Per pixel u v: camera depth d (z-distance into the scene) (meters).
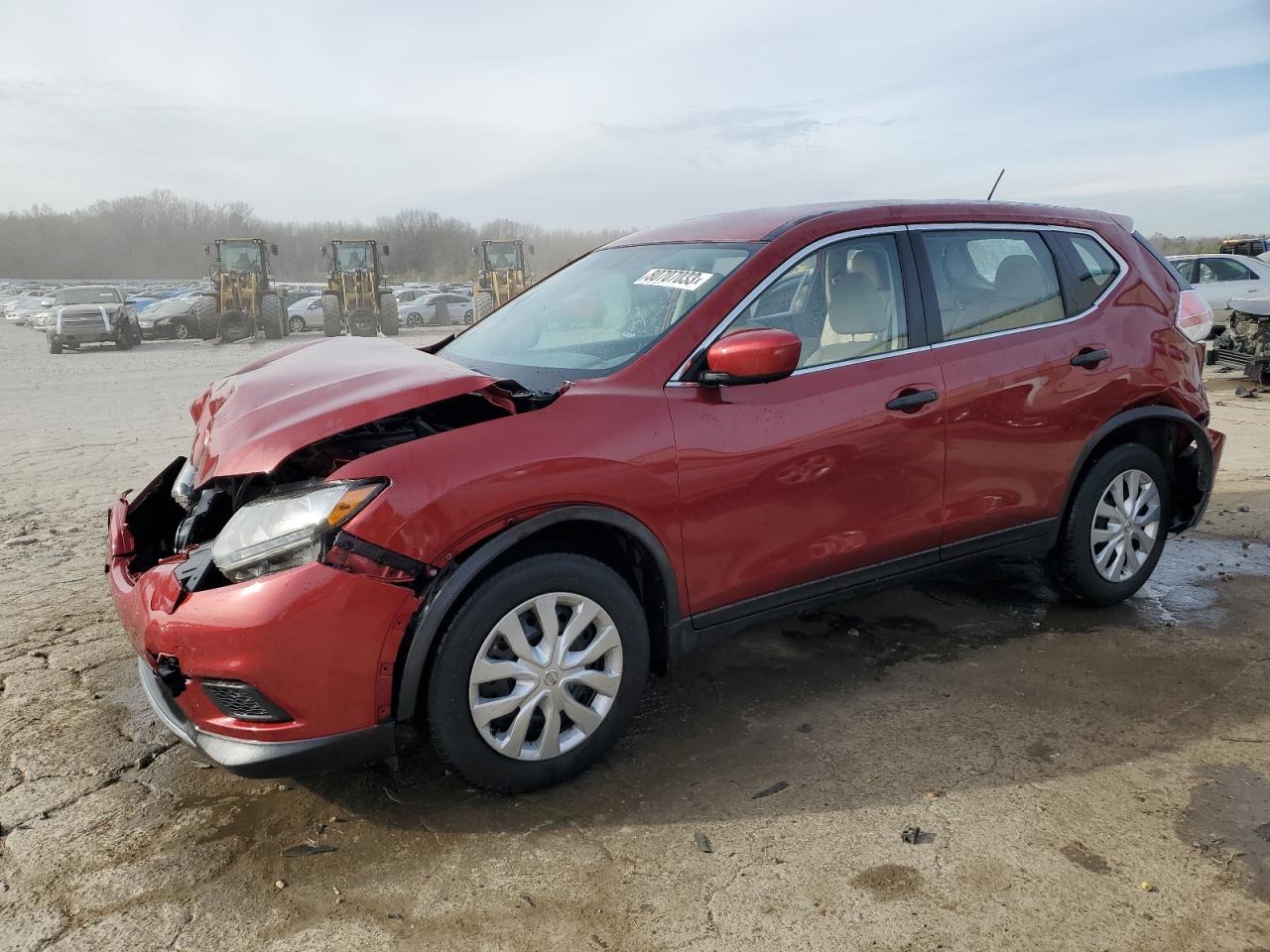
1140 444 3.82
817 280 3.10
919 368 3.17
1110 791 2.60
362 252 26.91
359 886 2.30
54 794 2.72
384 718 2.43
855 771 2.75
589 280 3.56
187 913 2.21
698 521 2.78
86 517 5.95
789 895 2.22
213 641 2.29
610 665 2.71
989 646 3.60
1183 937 2.05
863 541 3.13
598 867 2.35
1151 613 3.89
